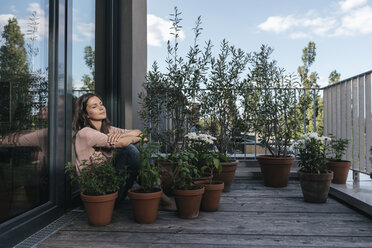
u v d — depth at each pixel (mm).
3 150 1461
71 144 2092
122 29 3219
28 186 1662
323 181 2289
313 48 17484
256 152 4246
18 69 1596
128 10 3215
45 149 1845
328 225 1784
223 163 2689
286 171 2945
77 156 1917
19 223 1523
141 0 3564
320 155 2432
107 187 1794
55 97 1915
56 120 1909
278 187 2955
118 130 2285
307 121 3883
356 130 3027
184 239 1554
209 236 1598
